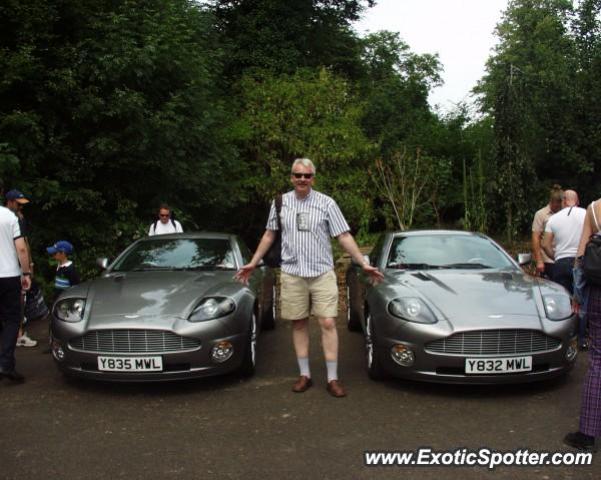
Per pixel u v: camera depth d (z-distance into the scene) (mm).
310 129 13688
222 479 3105
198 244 6207
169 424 3920
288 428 3824
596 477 3098
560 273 6133
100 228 9203
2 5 8023
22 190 7754
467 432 3725
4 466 3295
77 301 4762
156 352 4391
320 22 20453
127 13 9406
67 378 5039
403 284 4895
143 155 9031
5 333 4879
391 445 3529
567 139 13922
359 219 14602
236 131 12953
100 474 3180
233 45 16297
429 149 17875
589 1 14430
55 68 8477
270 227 4598
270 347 6188
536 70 15648
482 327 4211
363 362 5512
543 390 4551
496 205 13625
